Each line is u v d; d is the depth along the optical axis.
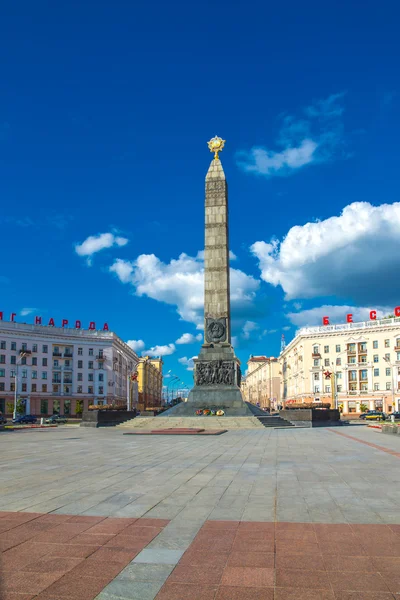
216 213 53.31
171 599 5.39
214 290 51.53
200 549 6.99
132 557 6.67
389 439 28.09
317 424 46.56
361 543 7.19
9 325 92.56
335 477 13.16
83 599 5.39
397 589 5.61
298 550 6.91
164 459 17.88
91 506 9.70
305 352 100.88
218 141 55.62
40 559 6.59
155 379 173.50
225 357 49.41
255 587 5.68
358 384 95.12
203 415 46.22
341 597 5.42
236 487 11.75
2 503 9.98
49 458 18.36
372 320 97.56
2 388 90.12
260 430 39.09
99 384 102.12
